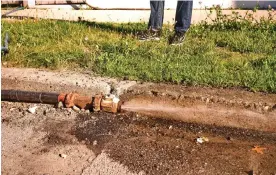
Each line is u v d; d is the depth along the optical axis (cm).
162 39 464
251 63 399
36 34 482
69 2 642
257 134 304
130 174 257
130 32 508
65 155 276
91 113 330
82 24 535
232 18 542
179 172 260
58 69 392
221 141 295
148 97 342
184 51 424
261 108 328
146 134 302
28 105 342
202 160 272
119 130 307
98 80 366
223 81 359
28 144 289
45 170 262
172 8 625
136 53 418
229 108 328
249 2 632
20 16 592
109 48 422
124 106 332
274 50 435
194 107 331
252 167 266
